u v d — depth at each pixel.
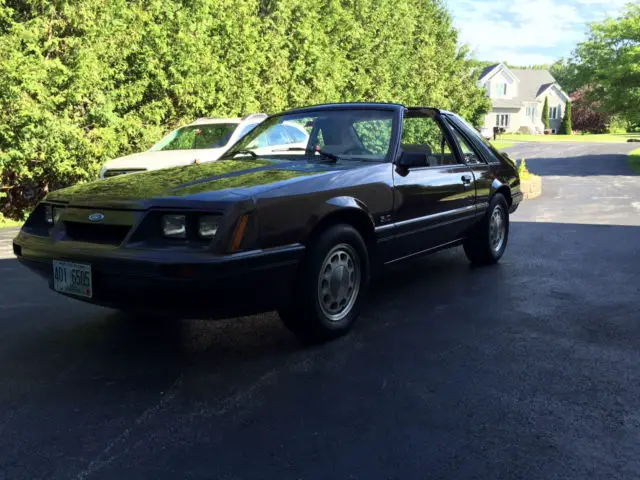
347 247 4.09
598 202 12.91
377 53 21.31
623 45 27.22
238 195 3.44
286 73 16.25
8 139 9.84
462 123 6.05
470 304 4.97
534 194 14.26
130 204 3.47
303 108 5.46
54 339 4.13
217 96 13.84
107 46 11.24
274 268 3.51
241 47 14.57
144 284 3.29
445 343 4.02
